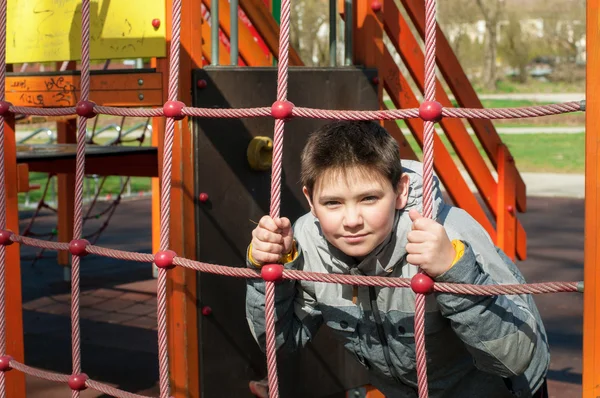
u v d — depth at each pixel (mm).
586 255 1742
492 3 38000
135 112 2396
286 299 2234
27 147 5094
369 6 3545
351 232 1980
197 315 2900
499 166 4703
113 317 5883
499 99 32594
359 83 3463
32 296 6562
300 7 25703
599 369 1735
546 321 5625
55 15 3105
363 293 2225
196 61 2840
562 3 41969
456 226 2141
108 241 9055
